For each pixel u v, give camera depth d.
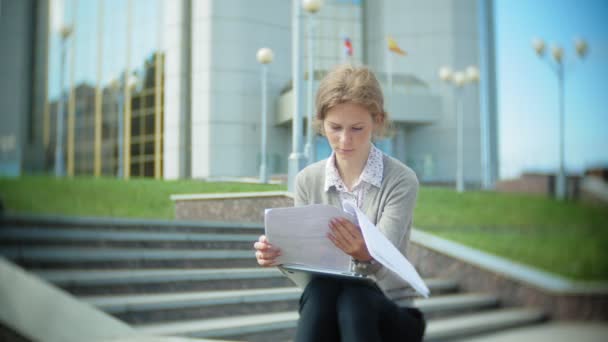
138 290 2.60
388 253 1.01
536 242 2.64
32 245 3.23
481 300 2.51
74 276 2.77
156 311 2.37
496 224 2.72
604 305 2.33
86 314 2.42
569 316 2.37
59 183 4.03
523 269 2.49
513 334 2.25
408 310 1.19
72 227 3.16
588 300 2.35
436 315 2.43
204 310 2.36
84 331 2.22
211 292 2.46
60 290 2.78
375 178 1.25
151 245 2.80
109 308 2.40
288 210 1.12
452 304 2.46
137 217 2.96
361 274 1.13
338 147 1.18
